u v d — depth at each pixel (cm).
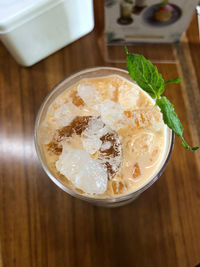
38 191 20
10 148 21
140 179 17
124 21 20
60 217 19
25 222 19
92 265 19
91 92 18
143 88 16
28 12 17
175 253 19
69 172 17
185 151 20
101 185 16
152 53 22
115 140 17
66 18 19
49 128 18
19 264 19
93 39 22
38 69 22
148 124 17
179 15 19
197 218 19
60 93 19
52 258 19
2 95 22
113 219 19
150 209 19
